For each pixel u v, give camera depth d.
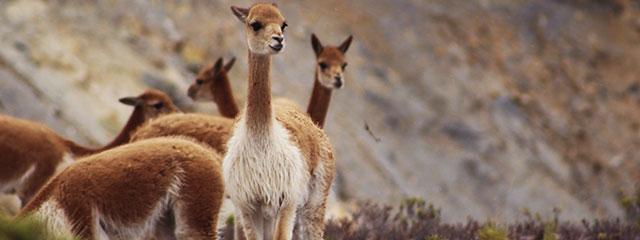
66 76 50.53
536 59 77.19
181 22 61.78
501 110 70.31
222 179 25.62
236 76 60.06
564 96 75.06
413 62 70.88
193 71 58.78
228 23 64.31
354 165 56.66
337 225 33.41
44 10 54.44
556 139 70.81
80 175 24.95
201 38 61.53
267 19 24.45
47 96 48.28
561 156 69.19
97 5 57.75
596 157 70.69
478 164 64.06
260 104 24.31
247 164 24.36
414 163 61.69
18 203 38.56
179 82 55.22
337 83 35.94
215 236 25.62
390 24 73.31
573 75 77.25
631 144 73.38
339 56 36.53
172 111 36.47
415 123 65.25
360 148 58.88
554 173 66.69
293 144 24.97
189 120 31.61
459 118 67.56
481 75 72.69
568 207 63.12
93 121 48.31
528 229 34.25
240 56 62.16
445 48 73.62
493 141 66.62
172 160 25.41
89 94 50.12
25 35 51.88
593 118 74.19
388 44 71.38
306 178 25.47
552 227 33.81
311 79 63.44
